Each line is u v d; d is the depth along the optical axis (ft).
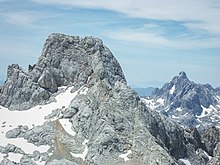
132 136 646.33
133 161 603.67
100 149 621.72
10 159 636.89
